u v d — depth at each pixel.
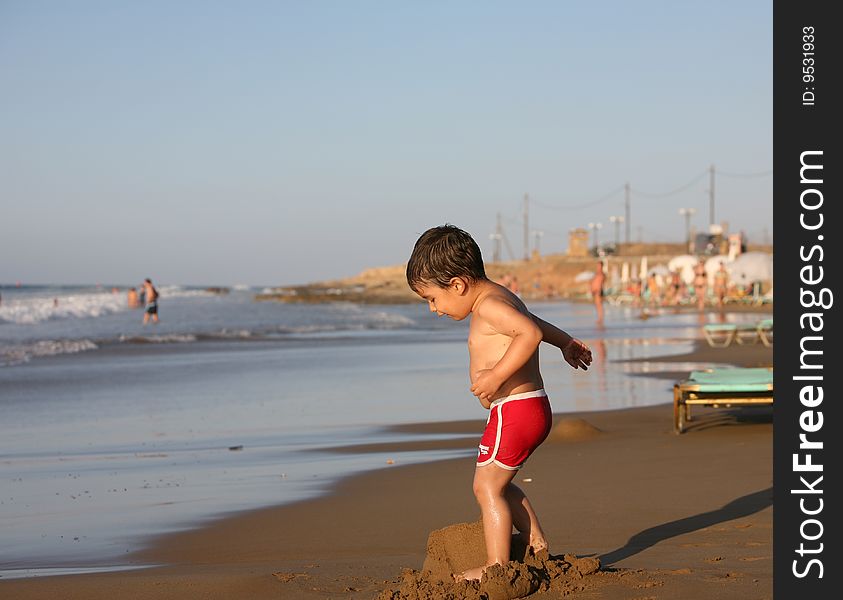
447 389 16.23
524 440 4.12
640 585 4.01
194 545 5.91
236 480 8.20
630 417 11.67
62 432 11.76
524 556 4.23
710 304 54.91
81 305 62.34
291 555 5.53
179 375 19.28
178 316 50.44
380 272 169.75
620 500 6.62
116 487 8.02
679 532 5.58
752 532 5.46
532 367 4.23
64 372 20.09
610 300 70.19
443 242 4.19
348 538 5.93
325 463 9.02
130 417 13.10
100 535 6.28
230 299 88.50
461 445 10.08
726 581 4.10
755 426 10.46
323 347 27.64
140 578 4.74
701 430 10.30
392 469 8.49
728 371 11.04
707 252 83.44
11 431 11.90
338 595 4.18
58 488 8.05
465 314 4.26
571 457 8.60
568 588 3.96
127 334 33.94
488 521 4.12
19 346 27.09
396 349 26.66
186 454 9.85
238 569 5.02
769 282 58.78
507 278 52.88
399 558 5.26
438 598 3.85
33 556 5.75
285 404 14.33
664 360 20.11
